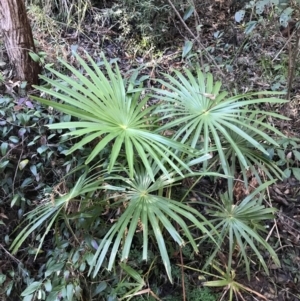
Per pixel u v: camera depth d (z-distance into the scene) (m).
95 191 2.07
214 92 1.99
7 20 2.44
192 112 1.92
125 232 1.92
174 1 3.23
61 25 3.22
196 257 2.30
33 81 2.58
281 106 2.79
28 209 2.37
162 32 3.23
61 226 2.25
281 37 2.96
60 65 2.75
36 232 2.31
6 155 2.30
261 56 3.10
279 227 2.49
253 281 2.34
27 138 2.37
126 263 2.09
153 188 1.84
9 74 2.59
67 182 2.30
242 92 2.88
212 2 3.44
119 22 3.23
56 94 1.71
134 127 1.73
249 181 2.37
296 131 2.75
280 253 2.42
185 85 2.04
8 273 2.29
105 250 1.76
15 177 2.35
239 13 2.75
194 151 1.82
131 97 1.86
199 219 2.29
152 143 1.68
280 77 2.95
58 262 2.14
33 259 2.33
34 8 3.09
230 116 1.88
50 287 2.09
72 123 1.62
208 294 2.24
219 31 3.29
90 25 3.27
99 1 3.39
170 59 3.10
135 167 1.91
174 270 2.26
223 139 2.07
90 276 2.15
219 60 3.07
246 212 1.99
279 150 2.48
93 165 2.19
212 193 2.45
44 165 2.37
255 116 2.32
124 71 2.98
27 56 2.53
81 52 3.03
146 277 2.17
